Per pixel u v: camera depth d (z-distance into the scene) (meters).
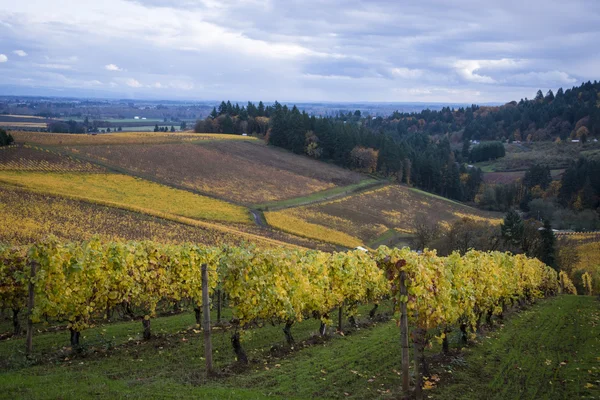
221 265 15.24
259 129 169.88
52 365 13.61
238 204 81.00
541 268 35.31
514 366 14.87
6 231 41.03
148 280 17.86
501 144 181.75
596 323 23.52
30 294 14.86
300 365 14.27
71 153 88.50
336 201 98.06
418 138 195.75
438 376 13.69
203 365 14.08
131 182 79.00
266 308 15.38
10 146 84.25
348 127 148.00
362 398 11.74
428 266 14.88
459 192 136.75
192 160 104.81
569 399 12.02
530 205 112.19
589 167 116.25
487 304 20.73
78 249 16.14
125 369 13.44
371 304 28.77
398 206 104.94
